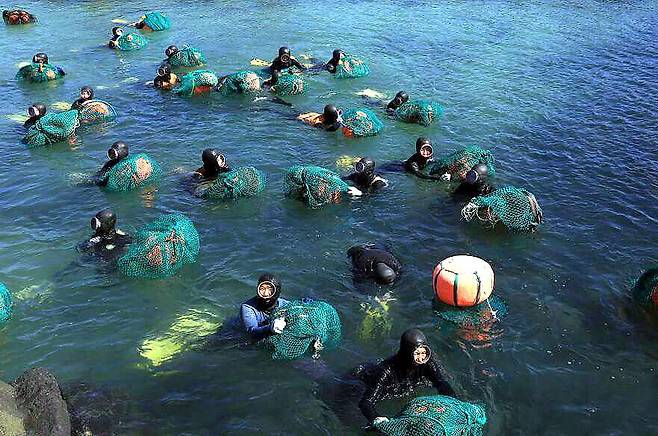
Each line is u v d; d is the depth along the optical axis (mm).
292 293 9656
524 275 10164
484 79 20906
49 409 6793
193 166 14312
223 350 8336
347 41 26062
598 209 12344
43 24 29406
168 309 9266
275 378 7828
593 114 17672
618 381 7895
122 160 13406
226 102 18812
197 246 10617
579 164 14414
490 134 16328
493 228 11602
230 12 31828
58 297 9523
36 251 10773
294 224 11742
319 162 14672
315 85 20422
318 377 7848
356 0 34719
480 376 7957
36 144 15461
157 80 20109
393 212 12227
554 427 7172
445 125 17000
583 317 9109
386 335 8688
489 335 8695
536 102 18688
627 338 8664
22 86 20469
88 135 16203
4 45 25641
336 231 11516
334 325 8570
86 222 11812
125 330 8812
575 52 24266
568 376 7973
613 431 7129
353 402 7457
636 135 16141
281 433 7023
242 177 12664
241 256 10680
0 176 13867
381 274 9695
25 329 8805
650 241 11227
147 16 28250
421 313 9164
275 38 26656
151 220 11922
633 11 32125
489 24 28953
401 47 25047
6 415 6512
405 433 6590
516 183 13445
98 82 20812
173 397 7531
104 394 7551
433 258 10672
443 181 13508
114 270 10180
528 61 23031
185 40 26438
